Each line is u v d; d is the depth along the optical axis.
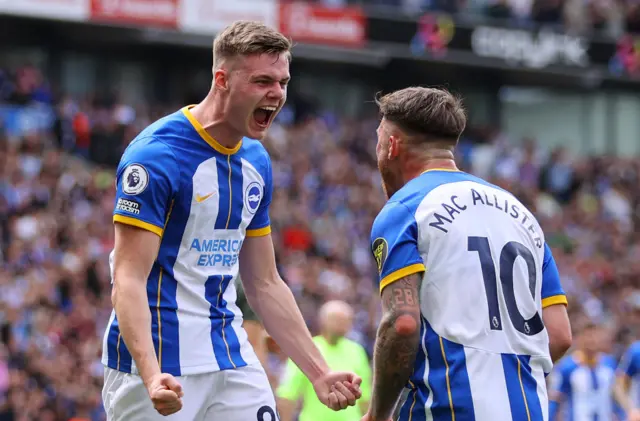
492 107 49.97
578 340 19.62
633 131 53.47
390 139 7.41
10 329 20.00
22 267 23.14
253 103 7.29
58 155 30.69
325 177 36.34
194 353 7.50
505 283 7.05
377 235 7.08
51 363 19.67
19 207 25.92
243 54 7.25
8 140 30.19
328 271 29.25
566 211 42.06
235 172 7.64
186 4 37.34
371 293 30.05
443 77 48.44
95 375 20.38
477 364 6.86
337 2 42.06
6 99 33.06
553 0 46.28
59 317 21.58
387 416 7.00
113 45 41.53
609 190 44.81
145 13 36.75
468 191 7.16
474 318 6.93
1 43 39.12
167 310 7.45
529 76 49.12
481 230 7.07
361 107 47.06
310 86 45.91
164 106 38.91
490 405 6.81
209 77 44.03
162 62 42.84
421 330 6.98
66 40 40.28
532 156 44.56
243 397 7.72
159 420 7.42
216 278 7.64
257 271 8.12
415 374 6.99
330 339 15.87
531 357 7.07
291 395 15.20
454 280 6.95
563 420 19.11
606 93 52.62
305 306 25.86
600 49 46.94
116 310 7.18
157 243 7.31
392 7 43.09
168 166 7.32
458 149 43.28
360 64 45.56
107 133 34.12
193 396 7.52
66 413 19.25
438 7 44.09
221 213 7.57
